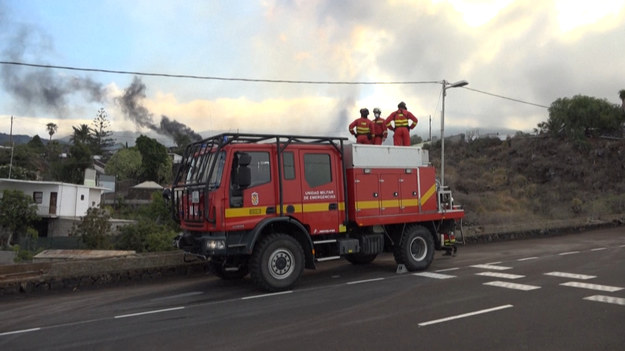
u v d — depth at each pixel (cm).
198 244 959
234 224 903
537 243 1816
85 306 862
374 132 1371
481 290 906
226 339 623
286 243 954
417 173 1191
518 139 4222
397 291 921
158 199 2338
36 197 3725
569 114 3912
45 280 1023
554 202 2808
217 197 893
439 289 928
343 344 588
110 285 1080
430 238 1190
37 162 7175
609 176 3303
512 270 1150
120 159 6812
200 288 1018
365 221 1076
